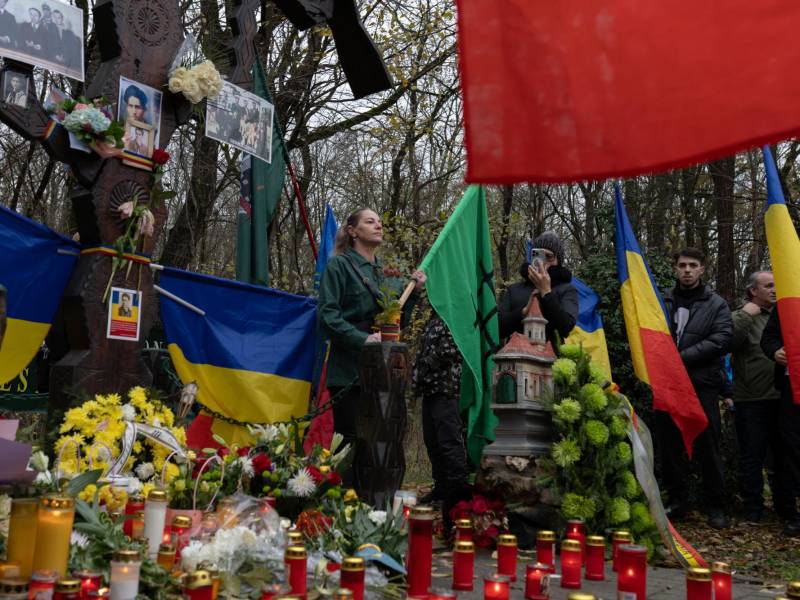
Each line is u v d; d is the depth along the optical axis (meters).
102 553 2.92
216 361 5.68
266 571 2.99
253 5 5.92
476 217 6.02
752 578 5.04
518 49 1.45
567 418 5.27
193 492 3.87
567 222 23.25
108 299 4.81
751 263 21.39
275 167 7.55
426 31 15.09
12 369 4.80
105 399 4.41
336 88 14.62
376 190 19.70
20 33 4.51
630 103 1.38
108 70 4.97
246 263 7.29
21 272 4.79
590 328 8.50
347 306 5.18
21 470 2.76
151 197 5.05
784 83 1.27
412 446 11.59
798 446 6.86
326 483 4.07
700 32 1.33
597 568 4.24
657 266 9.55
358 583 2.74
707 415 7.11
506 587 2.91
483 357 5.94
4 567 2.46
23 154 12.68
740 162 19.30
